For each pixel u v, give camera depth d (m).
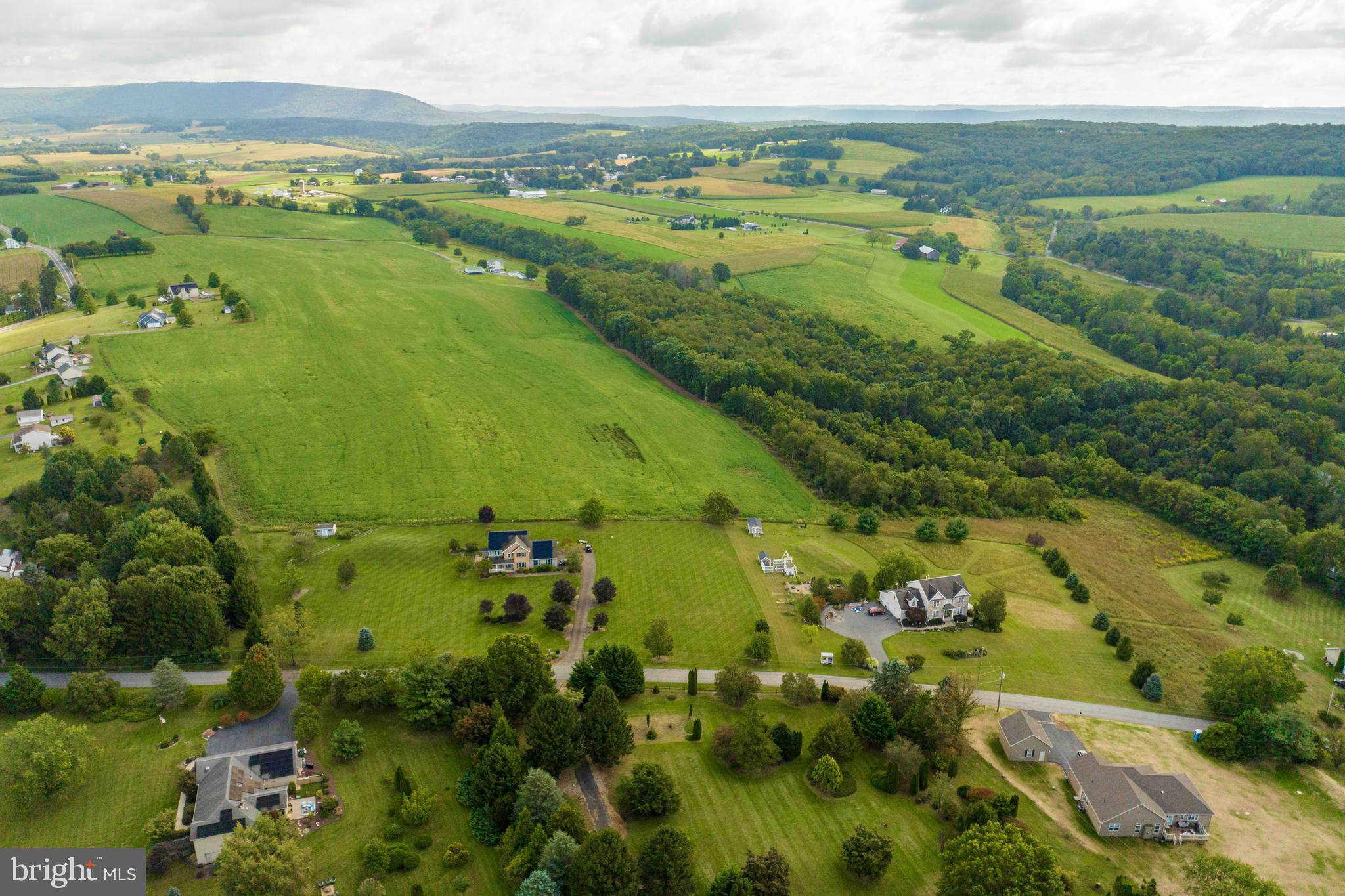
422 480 167.88
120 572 119.56
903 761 94.00
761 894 75.69
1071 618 135.75
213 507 141.00
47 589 111.38
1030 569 151.50
